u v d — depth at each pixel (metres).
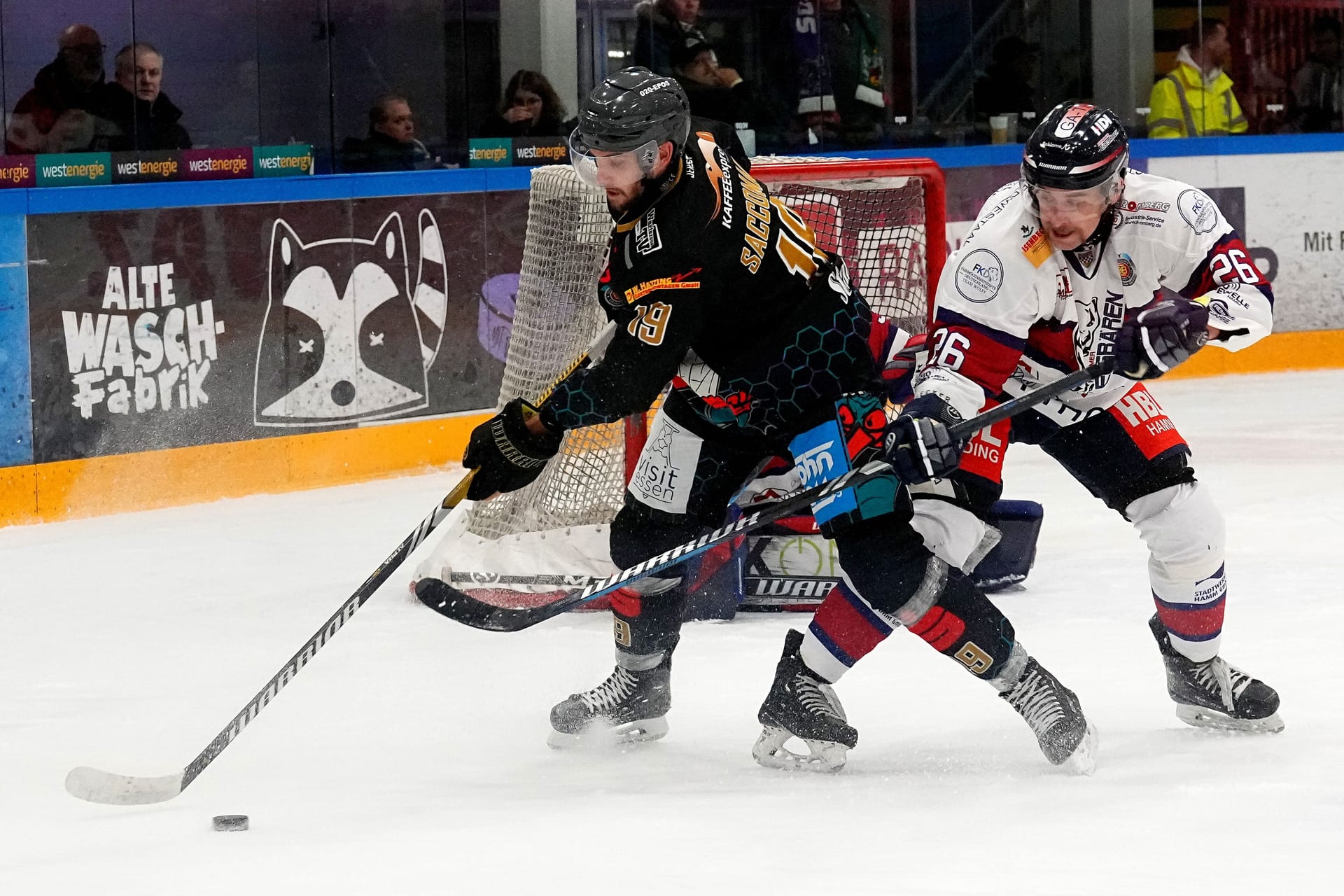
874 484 6.15
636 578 6.29
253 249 14.17
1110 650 8.55
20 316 12.95
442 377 15.50
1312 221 20.05
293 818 5.86
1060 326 6.27
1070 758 6.20
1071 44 19.81
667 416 6.75
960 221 18.98
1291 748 6.52
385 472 15.12
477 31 16.55
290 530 12.71
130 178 14.38
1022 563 9.98
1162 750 6.57
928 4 19.00
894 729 7.09
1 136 14.13
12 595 10.62
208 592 10.61
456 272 15.52
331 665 8.65
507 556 10.47
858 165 9.52
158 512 13.51
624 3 17.42
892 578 6.11
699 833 5.54
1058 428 6.60
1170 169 19.44
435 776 6.49
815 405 6.31
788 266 6.24
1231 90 20.31
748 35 18.16
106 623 9.79
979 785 6.10
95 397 13.37
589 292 10.51
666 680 6.96
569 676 8.35
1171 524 6.58
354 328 14.84
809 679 6.40
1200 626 6.70
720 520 6.83
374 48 16.05
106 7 14.48
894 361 7.03
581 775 6.48
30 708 7.85
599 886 4.98
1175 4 20.02
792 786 6.20
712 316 6.18
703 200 6.03
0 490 12.91
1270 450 14.85
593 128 5.87
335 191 14.62
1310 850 5.22
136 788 6.00
